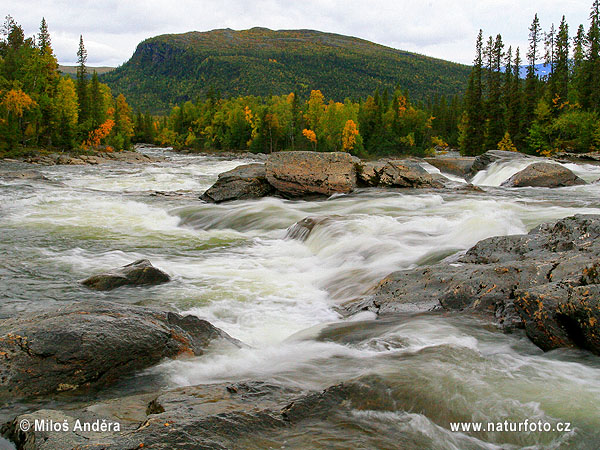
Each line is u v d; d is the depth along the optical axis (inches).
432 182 985.5
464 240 507.8
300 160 931.3
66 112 3095.5
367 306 365.4
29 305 378.0
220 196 932.6
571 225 387.5
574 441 187.9
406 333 297.3
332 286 433.4
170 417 183.2
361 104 4948.3
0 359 231.8
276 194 948.0
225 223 748.6
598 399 215.5
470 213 681.0
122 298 395.5
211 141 4800.7
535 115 2878.9
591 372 243.4
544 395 218.5
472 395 216.8
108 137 3634.4
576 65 3152.1
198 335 292.0
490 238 420.2
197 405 198.8
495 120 3176.7
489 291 332.5
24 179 1284.4
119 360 249.4
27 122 2913.4
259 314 366.6
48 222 733.3
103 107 3833.7
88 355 242.1
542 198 850.8
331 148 4074.8
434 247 491.5
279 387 223.9
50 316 274.2
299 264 515.8
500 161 1541.6
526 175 1106.1
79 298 395.5
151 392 234.1
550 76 3356.3
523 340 287.9
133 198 983.0
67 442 167.6
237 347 287.9
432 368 241.8
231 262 524.7
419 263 446.6
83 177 1627.7
